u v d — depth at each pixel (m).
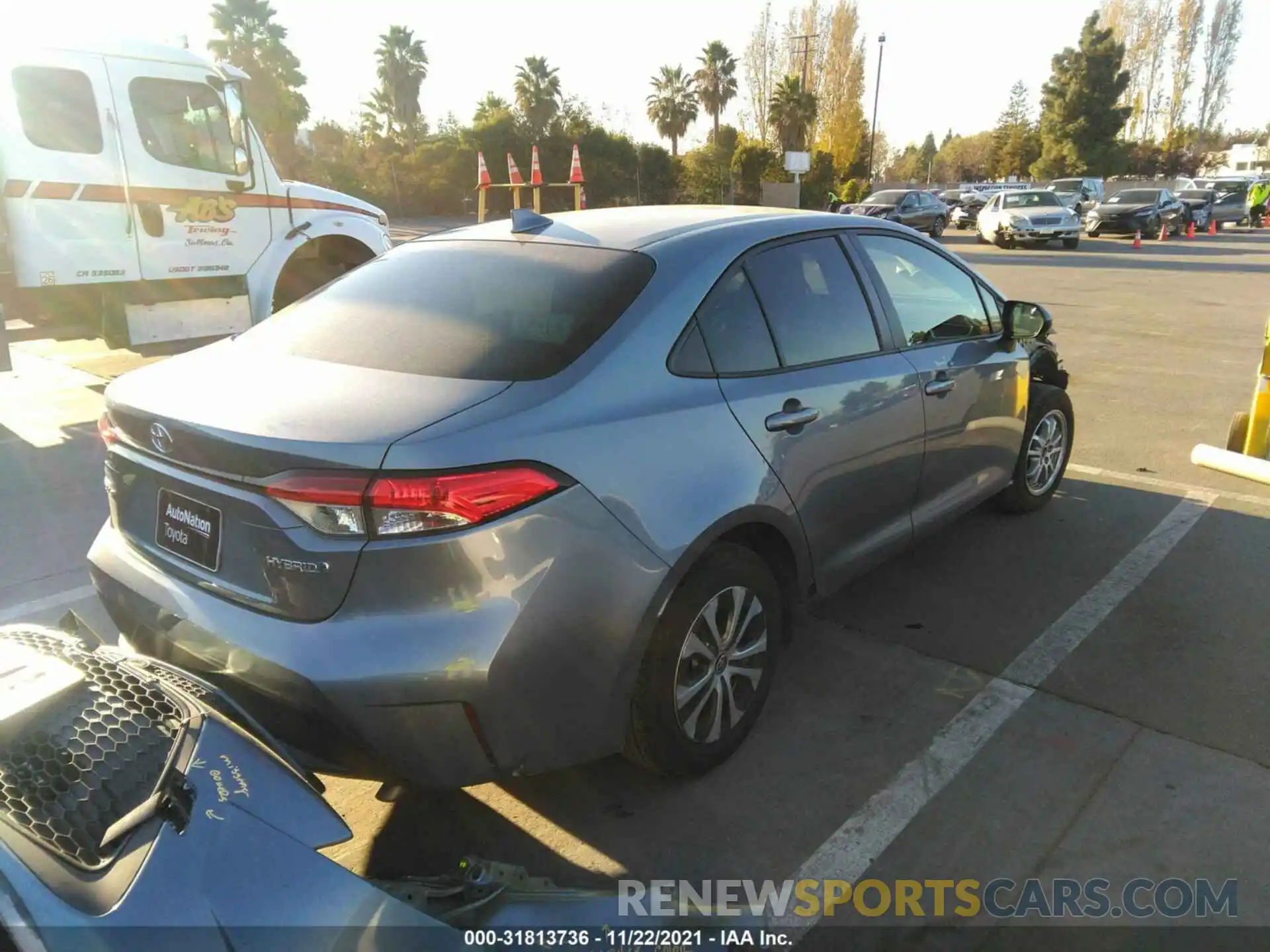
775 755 2.95
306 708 2.11
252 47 36.31
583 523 2.25
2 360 6.74
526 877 2.01
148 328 7.57
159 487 2.45
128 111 7.14
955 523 4.84
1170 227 28.80
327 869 1.67
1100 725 3.08
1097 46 54.97
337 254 8.98
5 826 1.43
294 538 2.09
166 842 1.52
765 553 3.05
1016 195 25.59
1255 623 3.75
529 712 2.23
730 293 2.88
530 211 3.32
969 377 3.89
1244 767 2.86
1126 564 4.32
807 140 52.72
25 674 1.77
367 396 2.29
